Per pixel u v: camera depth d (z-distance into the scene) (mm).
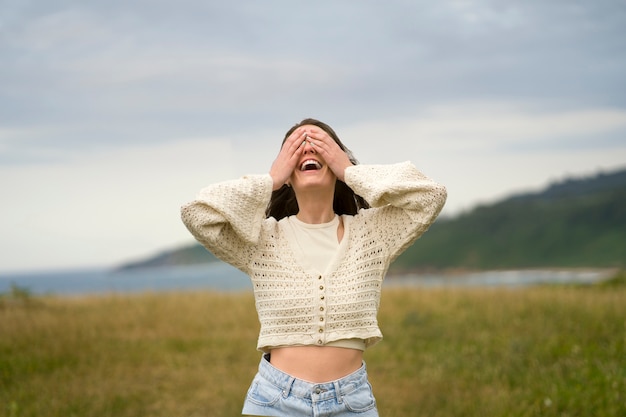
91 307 15266
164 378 9672
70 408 7746
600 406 7059
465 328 12633
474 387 8602
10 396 8156
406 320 13445
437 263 114938
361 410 3988
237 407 8164
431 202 4035
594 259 103000
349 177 4117
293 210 4594
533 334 11500
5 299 15133
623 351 9578
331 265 4043
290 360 3973
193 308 15164
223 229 4074
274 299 4023
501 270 107375
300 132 4148
